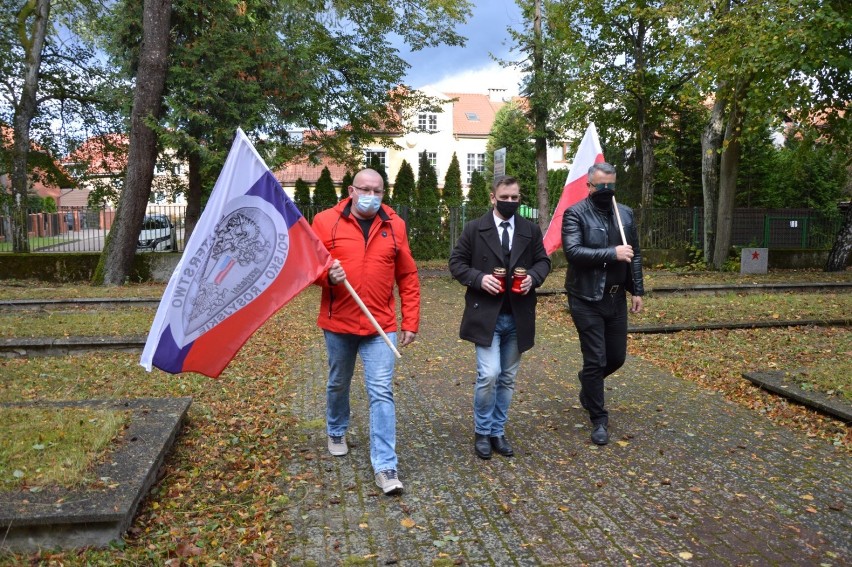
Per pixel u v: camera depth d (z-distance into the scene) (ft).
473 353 27.12
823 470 14.60
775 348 26.04
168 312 13.48
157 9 50.49
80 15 66.33
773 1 48.26
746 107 55.11
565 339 29.84
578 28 73.56
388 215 14.29
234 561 10.85
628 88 73.15
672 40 63.05
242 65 53.11
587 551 11.25
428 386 21.97
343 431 15.56
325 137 71.20
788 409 18.65
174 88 52.90
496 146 144.36
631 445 16.29
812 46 47.06
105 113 70.64
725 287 44.68
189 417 18.03
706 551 11.20
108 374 22.86
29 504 10.94
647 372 23.43
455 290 51.26
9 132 65.62
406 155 163.84
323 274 13.70
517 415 18.78
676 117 87.97
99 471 12.39
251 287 13.93
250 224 13.89
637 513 12.64
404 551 11.29
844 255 62.08
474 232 15.30
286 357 26.50
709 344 27.22
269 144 55.98
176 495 13.21
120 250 53.11
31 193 75.56
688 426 17.67
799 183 91.09
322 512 12.73
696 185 92.38
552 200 137.08
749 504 12.99
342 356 14.35
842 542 11.48
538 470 14.78
